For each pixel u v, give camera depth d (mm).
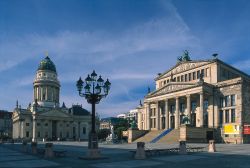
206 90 88000
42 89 184000
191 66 101125
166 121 100438
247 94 83625
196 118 95000
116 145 75625
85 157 34531
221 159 32969
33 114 173000
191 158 34406
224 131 85188
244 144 73750
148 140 91062
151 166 27016
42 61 189875
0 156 41562
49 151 38438
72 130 187875
